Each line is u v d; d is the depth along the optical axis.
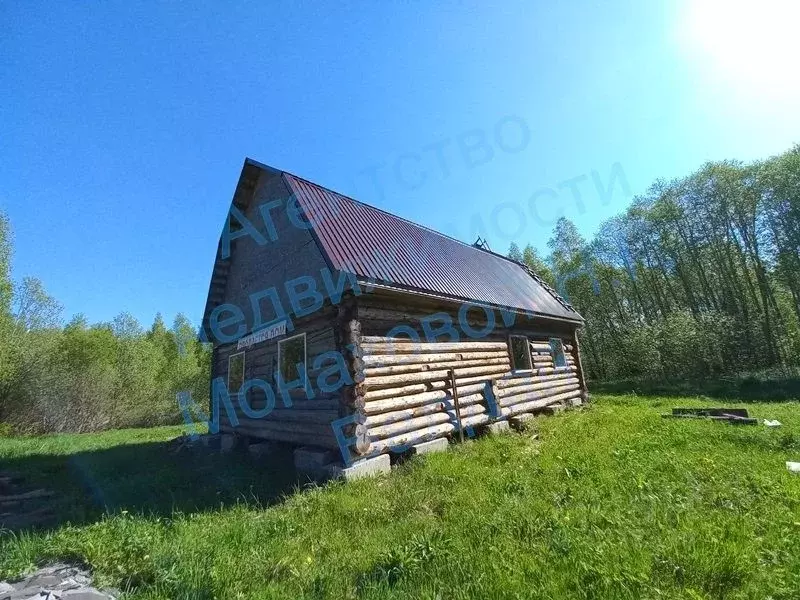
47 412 23.77
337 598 3.02
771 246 25.27
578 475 5.46
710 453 6.26
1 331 21.59
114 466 8.84
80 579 3.52
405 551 3.50
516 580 2.93
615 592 2.70
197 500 5.80
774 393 16.22
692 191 29.02
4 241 21.28
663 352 24.47
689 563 2.92
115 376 27.19
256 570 3.49
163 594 3.16
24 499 6.48
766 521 3.60
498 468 6.23
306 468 7.07
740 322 25.12
